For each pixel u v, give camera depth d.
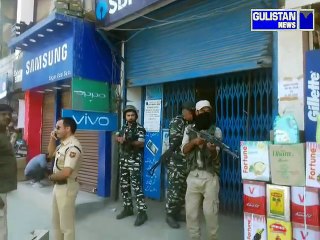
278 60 4.08
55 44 6.99
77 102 6.19
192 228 3.82
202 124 3.79
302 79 3.81
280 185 3.15
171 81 5.75
